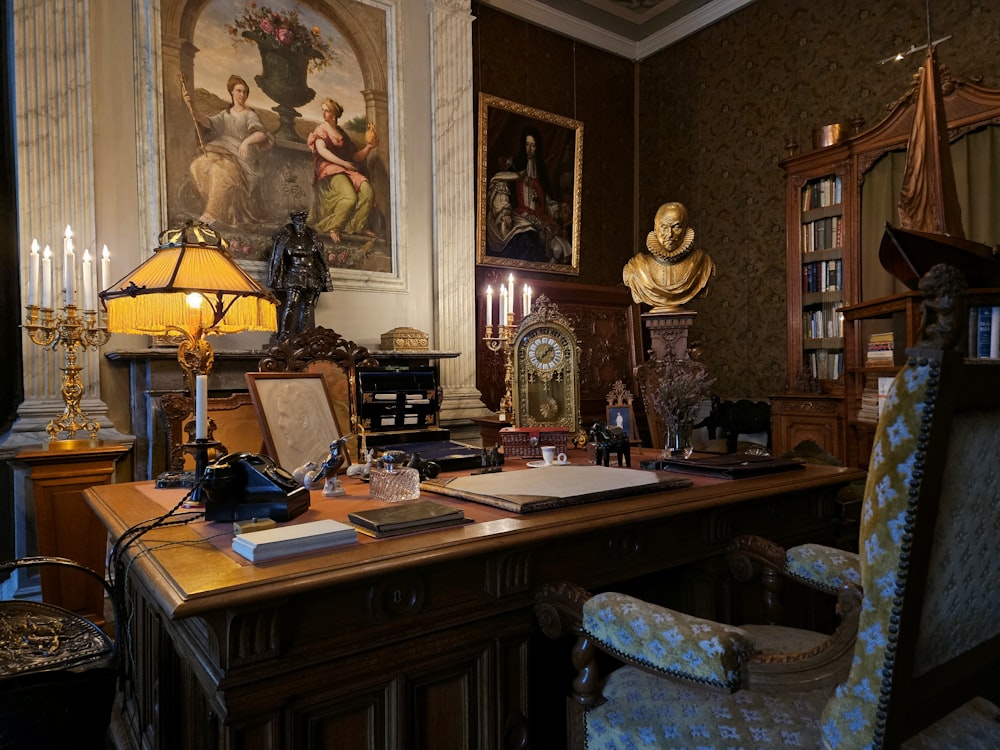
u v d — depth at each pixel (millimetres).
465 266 5184
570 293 5832
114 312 2129
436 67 5062
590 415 5750
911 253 3016
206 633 1317
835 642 1157
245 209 4250
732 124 5965
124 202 3865
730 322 5984
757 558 1900
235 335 4121
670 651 1215
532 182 6012
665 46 6531
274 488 1638
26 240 3545
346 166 4680
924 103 3633
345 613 1363
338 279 4594
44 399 3578
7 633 1756
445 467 2436
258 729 1266
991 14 4297
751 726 1258
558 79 6234
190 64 4070
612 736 1336
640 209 6855
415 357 4551
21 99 3541
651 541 1932
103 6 3822
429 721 1510
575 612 1476
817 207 4957
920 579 941
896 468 929
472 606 1546
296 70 4477
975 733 1142
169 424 3234
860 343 4297
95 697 1590
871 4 4969
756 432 5590
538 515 1686
